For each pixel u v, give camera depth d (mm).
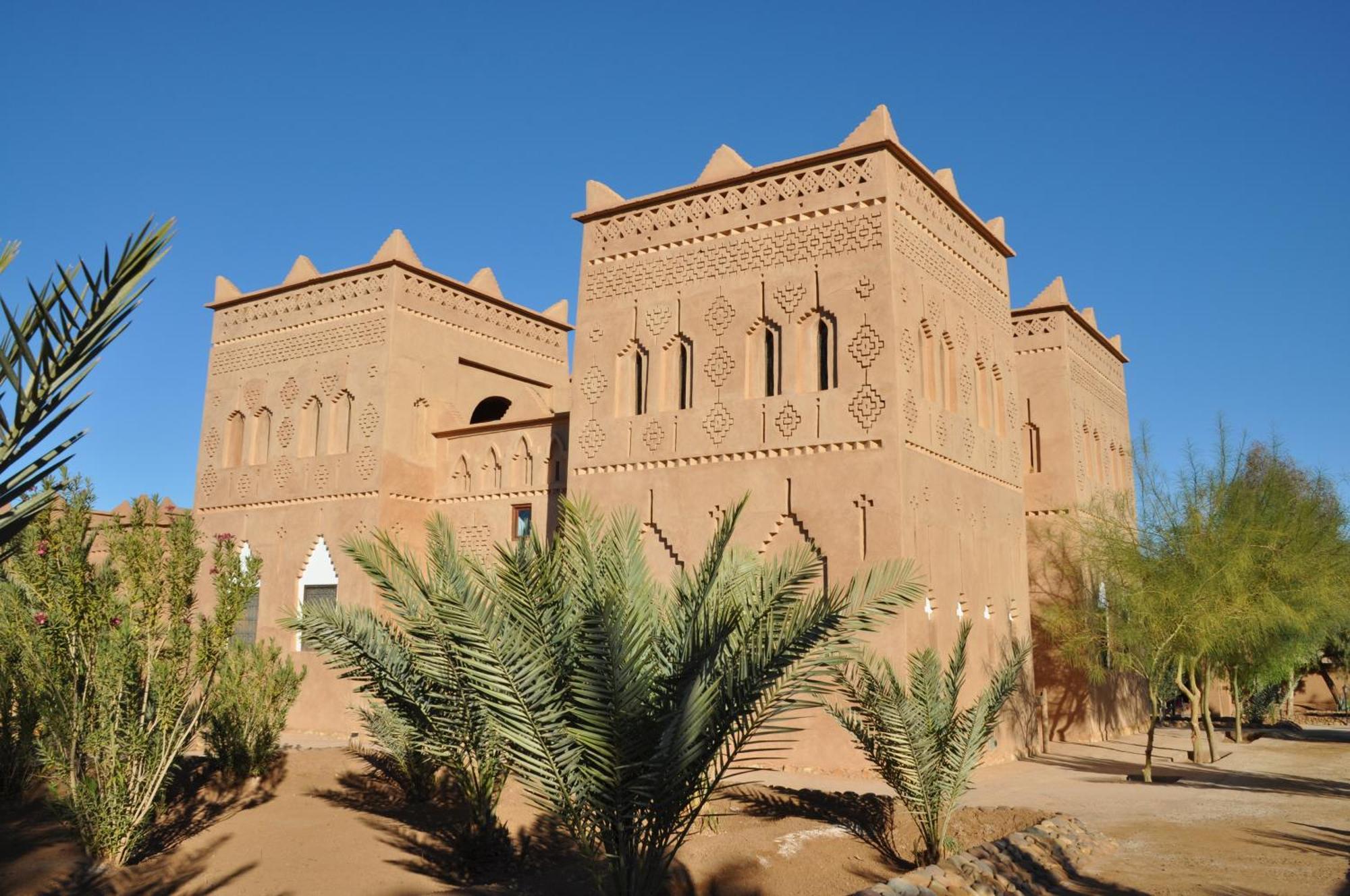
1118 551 17969
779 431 15797
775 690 7523
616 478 17297
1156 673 16281
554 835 9688
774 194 16734
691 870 8328
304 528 21109
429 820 10188
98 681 8008
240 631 21375
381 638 9117
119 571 8727
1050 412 22250
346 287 21766
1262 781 15508
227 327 23656
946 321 17438
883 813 10992
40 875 7668
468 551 20703
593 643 6355
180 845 8758
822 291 15953
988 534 17984
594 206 18547
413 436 21094
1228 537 16953
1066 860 9586
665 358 17406
